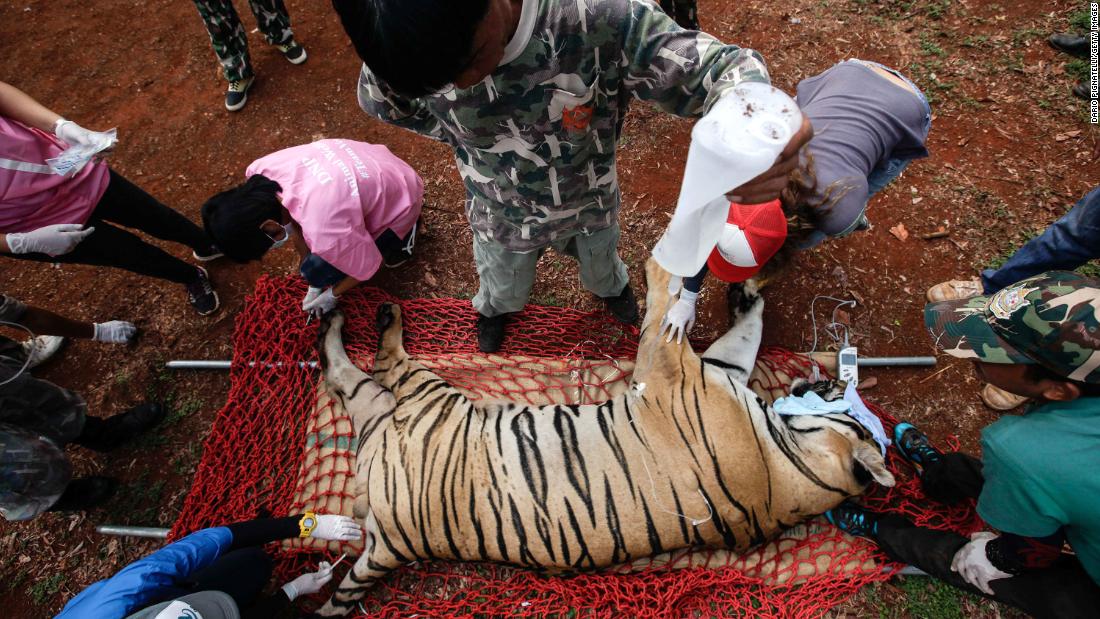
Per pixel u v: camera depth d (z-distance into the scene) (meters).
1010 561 2.26
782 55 4.18
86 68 4.79
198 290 3.70
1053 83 3.85
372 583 2.89
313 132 4.36
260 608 2.70
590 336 3.47
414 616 2.95
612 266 2.87
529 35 1.52
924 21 4.18
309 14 4.85
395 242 3.50
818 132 2.35
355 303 3.63
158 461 3.41
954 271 3.48
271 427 3.38
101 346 3.71
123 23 4.99
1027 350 1.84
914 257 3.53
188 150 4.39
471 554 2.74
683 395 2.76
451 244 3.84
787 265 2.46
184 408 3.53
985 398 3.15
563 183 2.07
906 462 3.07
